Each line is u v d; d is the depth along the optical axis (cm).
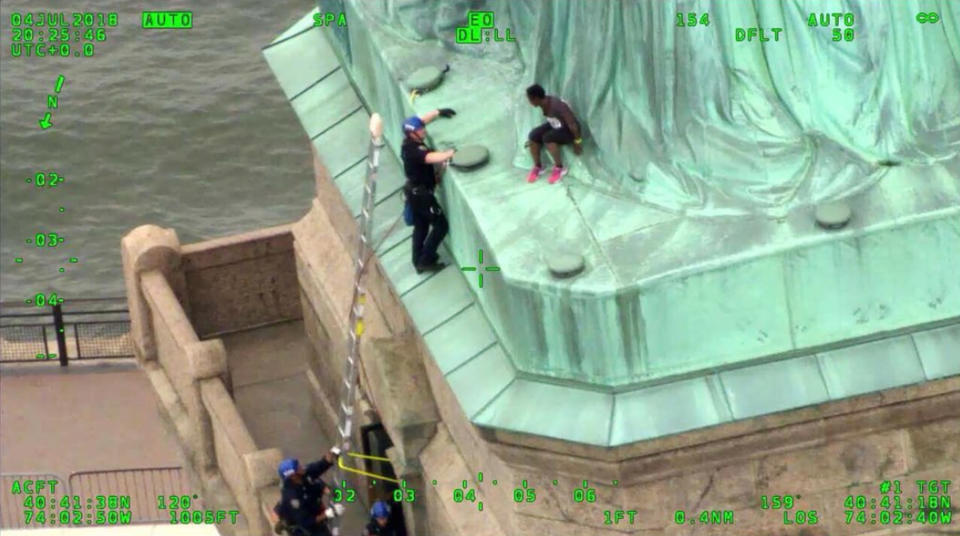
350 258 6719
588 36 5503
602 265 5309
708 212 5378
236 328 7562
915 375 5328
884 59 5422
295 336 7538
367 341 6175
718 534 5538
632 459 5384
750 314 5309
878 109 5422
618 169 5500
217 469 6881
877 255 5278
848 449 5469
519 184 5575
